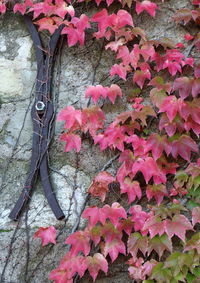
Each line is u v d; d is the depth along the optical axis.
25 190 1.94
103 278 1.89
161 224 1.81
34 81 2.07
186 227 1.79
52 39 2.08
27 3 2.06
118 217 1.83
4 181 1.98
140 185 1.95
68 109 1.96
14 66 2.09
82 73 2.07
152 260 1.85
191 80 1.97
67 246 1.91
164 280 1.79
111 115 2.02
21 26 2.13
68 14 2.10
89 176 1.97
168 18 2.11
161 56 2.03
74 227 1.91
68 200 1.95
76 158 1.99
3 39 2.12
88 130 2.00
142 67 2.01
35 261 1.90
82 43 2.02
